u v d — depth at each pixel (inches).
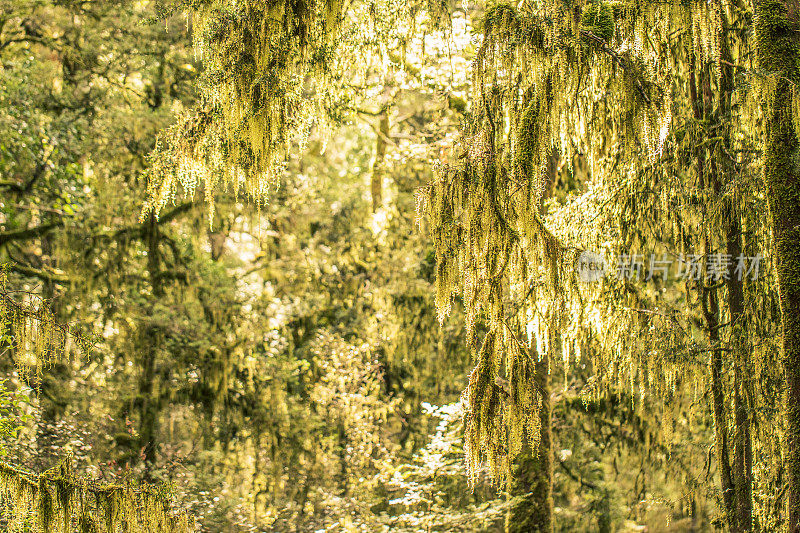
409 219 534.6
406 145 497.7
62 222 448.8
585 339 309.9
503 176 240.4
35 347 225.8
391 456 526.0
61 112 451.8
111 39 455.5
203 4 271.0
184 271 492.7
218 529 457.4
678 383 323.9
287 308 543.8
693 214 310.8
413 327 519.5
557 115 243.1
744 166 291.9
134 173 460.1
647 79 248.4
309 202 551.8
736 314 301.4
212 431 496.4
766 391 285.7
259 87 257.1
